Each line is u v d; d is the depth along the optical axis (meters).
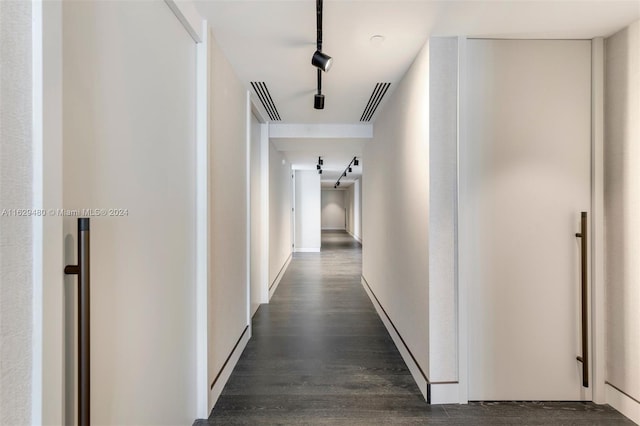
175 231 1.58
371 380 2.30
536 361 2.04
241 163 2.78
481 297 2.03
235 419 1.86
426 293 2.07
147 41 1.31
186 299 1.71
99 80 1.03
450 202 2.03
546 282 2.04
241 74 2.57
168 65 1.50
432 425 1.81
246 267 2.99
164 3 1.46
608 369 1.99
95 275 1.01
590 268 2.02
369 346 2.88
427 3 1.65
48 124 0.76
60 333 0.81
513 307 2.03
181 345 1.64
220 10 1.73
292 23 1.85
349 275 5.98
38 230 0.74
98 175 1.02
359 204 12.01
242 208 2.82
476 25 1.86
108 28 1.07
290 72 2.53
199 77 1.82
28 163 0.73
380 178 3.63
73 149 0.92
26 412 0.74
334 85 2.81
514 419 1.87
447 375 2.03
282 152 5.55
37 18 0.74
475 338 2.03
